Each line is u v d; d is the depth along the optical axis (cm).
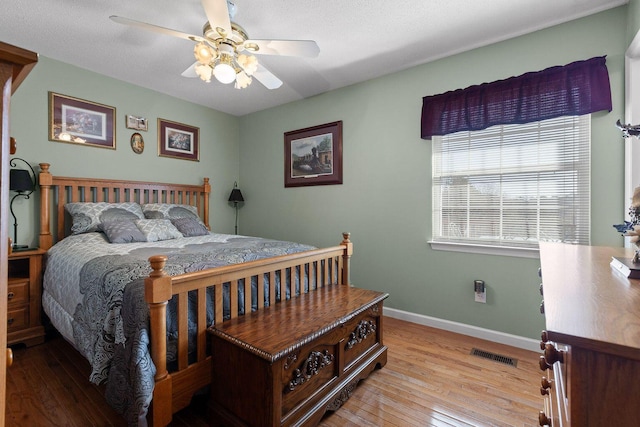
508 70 242
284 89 347
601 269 102
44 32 236
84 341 167
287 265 201
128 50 263
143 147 344
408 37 241
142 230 273
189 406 168
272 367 127
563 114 216
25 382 187
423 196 286
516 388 184
